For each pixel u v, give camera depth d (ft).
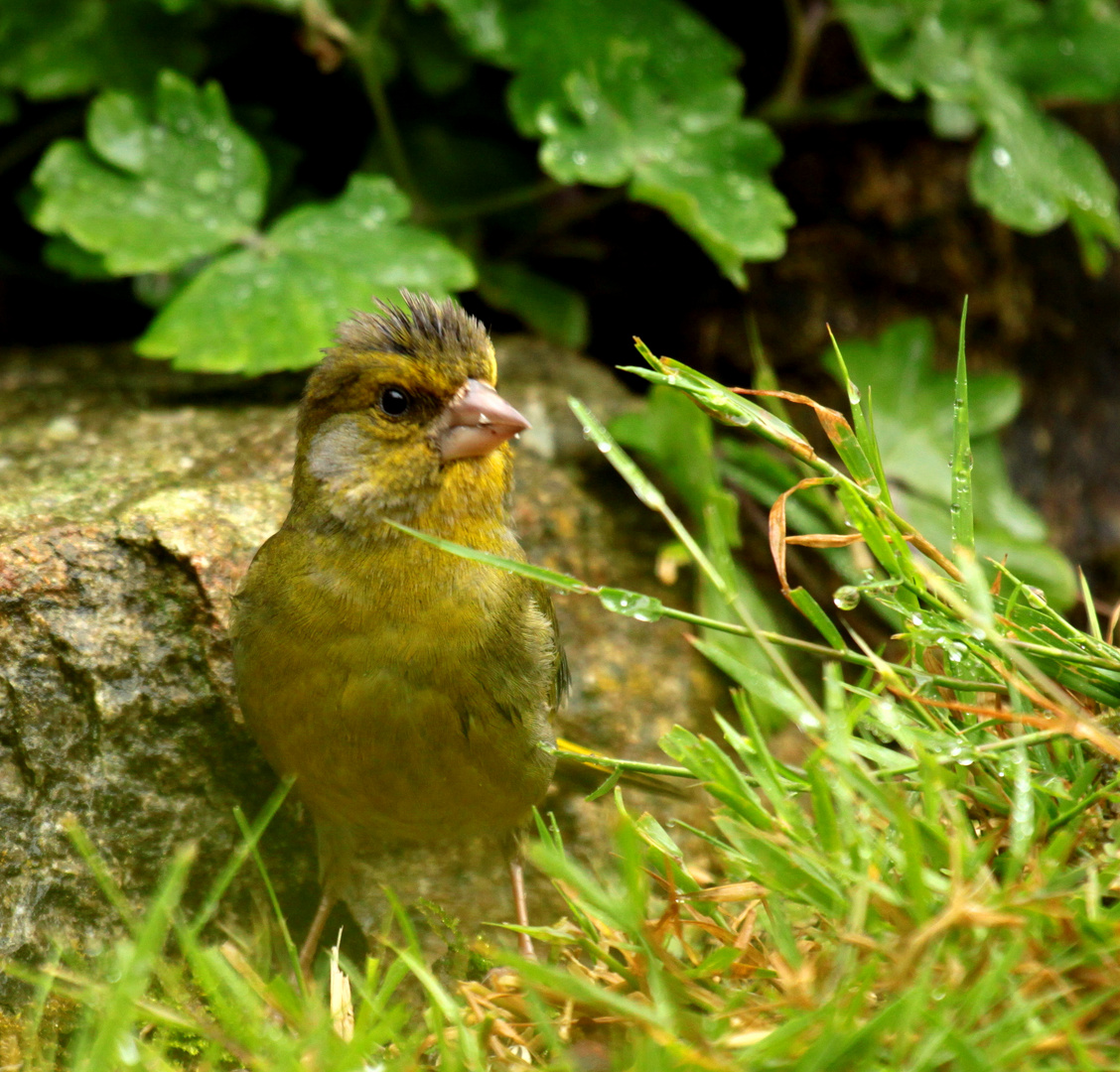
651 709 28.27
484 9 31.01
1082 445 38.73
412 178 35.24
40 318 36.19
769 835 16.81
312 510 20.92
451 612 20.30
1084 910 15.98
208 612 23.43
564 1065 15.47
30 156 34.81
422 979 16.89
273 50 34.94
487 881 25.29
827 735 17.21
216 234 29.50
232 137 30.58
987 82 32.35
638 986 17.22
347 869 22.82
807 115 34.45
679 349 36.68
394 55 33.58
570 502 29.78
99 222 29.12
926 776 16.81
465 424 20.45
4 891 21.35
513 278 35.53
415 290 29.14
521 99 30.68
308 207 30.58
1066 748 18.84
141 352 27.68
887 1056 14.96
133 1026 17.95
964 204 35.81
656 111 31.50
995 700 18.94
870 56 31.91
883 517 19.35
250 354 27.71
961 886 15.56
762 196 30.78
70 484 25.46
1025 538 31.73
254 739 22.80
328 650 20.16
